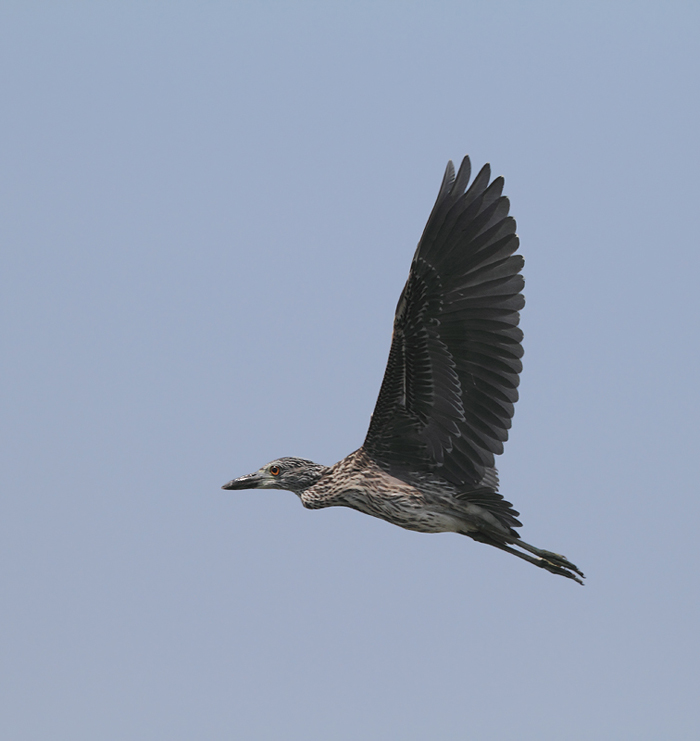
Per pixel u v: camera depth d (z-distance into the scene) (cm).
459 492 1450
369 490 1502
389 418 1463
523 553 1491
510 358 1348
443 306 1359
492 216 1313
